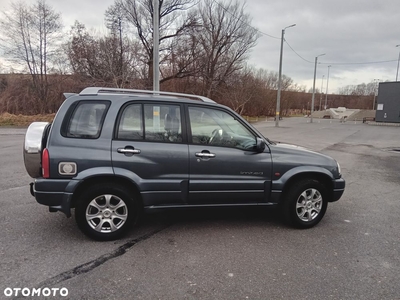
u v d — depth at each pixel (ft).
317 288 8.87
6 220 13.64
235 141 12.82
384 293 8.69
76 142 11.10
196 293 8.46
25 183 20.44
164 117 12.01
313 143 53.52
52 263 9.92
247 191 12.80
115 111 11.55
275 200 13.23
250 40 129.90
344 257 10.92
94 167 11.11
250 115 193.16
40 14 104.17
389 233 13.32
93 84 84.58
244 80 131.85
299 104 318.45
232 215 15.16
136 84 82.89
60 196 10.96
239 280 9.20
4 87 111.45
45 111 110.73
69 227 12.97
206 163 12.19
